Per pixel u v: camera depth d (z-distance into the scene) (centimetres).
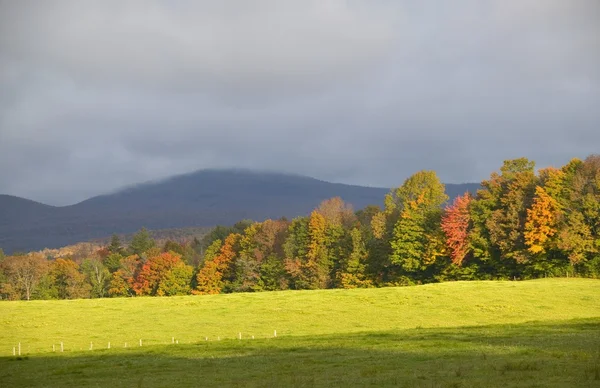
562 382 2242
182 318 6300
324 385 2511
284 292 7950
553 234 9169
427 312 6091
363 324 5672
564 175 9669
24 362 4091
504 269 9975
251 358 3659
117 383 3000
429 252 10625
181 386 2750
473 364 2870
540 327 4475
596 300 6347
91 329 5881
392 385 2423
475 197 11131
